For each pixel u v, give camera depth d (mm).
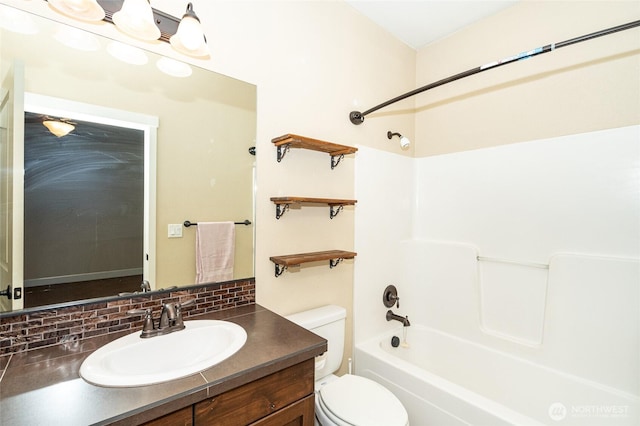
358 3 1938
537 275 1831
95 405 690
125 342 1015
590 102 1676
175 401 729
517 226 1930
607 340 1542
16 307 968
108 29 1135
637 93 1542
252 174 1496
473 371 2004
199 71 1341
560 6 1787
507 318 1941
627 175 1555
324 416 1272
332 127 1842
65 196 1055
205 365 862
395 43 2299
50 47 1035
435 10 2016
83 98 1090
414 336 2314
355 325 1984
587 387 1570
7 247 965
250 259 1487
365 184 2057
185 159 1311
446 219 2297
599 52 1654
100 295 1103
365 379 1495
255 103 1502
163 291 1236
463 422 1323
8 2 970
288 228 1629
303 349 991
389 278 2242
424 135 2447
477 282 2066
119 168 1158
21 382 783
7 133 968
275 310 1571
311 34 1733
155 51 1235
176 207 1286
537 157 1857
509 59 1486
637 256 1516
